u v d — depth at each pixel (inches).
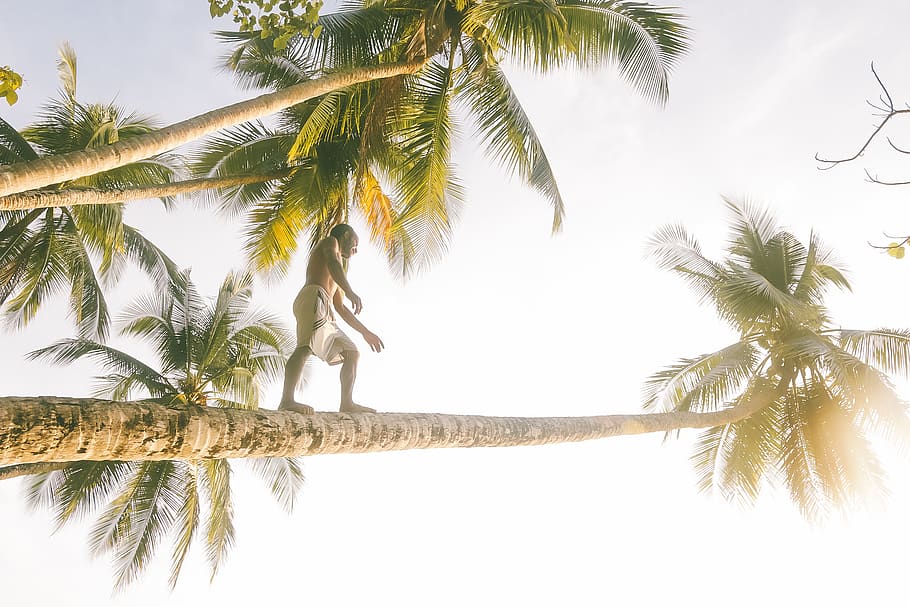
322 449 178.9
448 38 452.1
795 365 725.9
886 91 149.3
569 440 288.2
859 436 730.8
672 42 449.1
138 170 636.1
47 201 411.5
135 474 756.6
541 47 406.3
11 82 194.4
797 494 743.1
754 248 804.6
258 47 553.6
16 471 687.7
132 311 765.3
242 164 623.5
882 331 730.2
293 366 215.3
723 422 508.4
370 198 602.2
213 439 155.2
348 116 517.3
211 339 768.9
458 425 221.0
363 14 426.9
